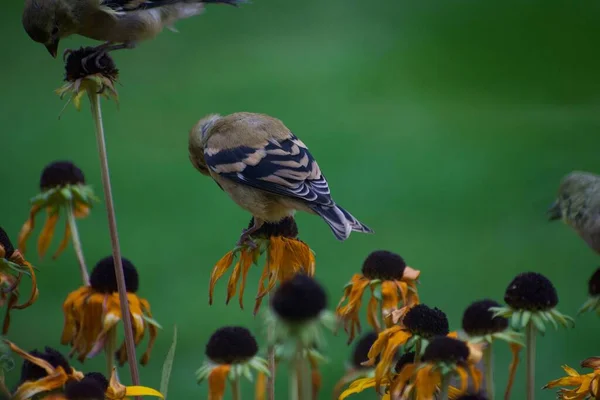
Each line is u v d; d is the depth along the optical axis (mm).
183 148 19219
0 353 4098
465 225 15094
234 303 12305
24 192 16219
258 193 6078
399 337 4336
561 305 12086
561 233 14727
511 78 24516
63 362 4328
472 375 4133
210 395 4645
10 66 24812
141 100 22391
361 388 4484
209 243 14453
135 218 15508
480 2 30375
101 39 6746
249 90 22953
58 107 21844
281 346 4895
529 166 17859
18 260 4676
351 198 16547
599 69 25156
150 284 12812
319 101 22156
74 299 5188
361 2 30406
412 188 16875
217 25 28031
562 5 29516
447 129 20359
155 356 10539
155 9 6770
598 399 4293
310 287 3826
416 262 13484
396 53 26281
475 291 12359
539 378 9758
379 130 20203
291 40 27031
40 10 6375
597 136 19609
